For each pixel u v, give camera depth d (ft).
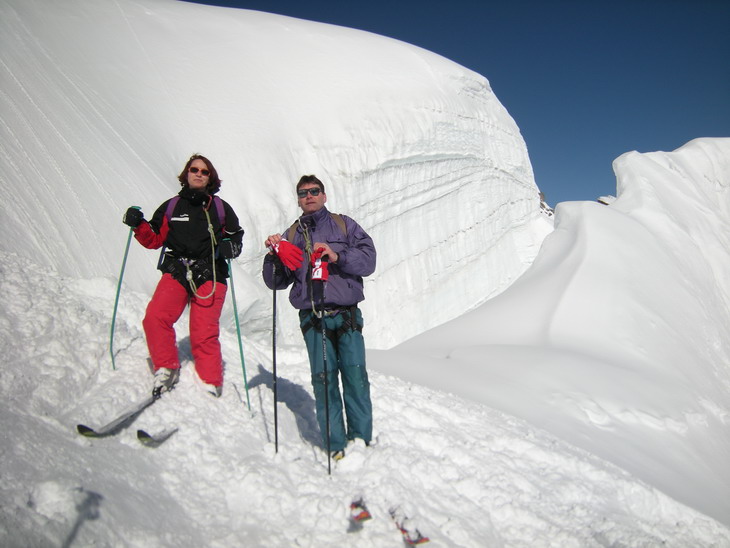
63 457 7.38
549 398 21.13
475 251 70.13
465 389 20.57
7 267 12.01
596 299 36.37
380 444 11.21
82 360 10.43
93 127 25.26
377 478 9.57
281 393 13.85
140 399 10.09
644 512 12.59
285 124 46.26
